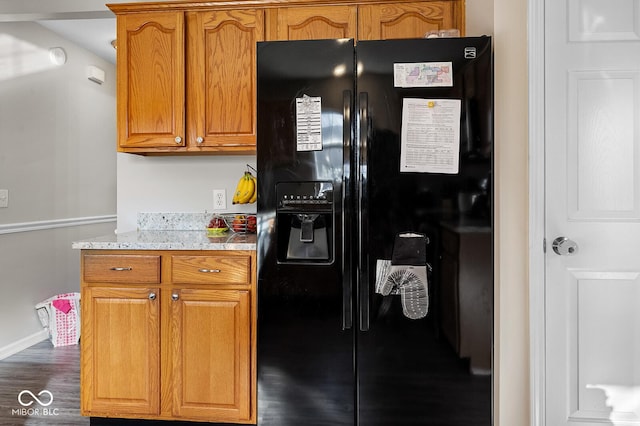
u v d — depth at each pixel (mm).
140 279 1981
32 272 3262
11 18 2658
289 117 1782
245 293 1935
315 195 1772
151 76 2311
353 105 1757
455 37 1762
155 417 1986
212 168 2605
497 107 1727
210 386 1956
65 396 2402
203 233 2461
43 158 3379
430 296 1715
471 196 1693
